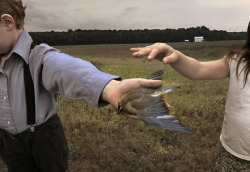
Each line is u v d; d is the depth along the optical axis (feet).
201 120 20.58
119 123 19.63
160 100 3.72
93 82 4.11
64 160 8.02
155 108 3.58
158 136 17.46
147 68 57.72
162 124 3.20
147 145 16.53
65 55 4.99
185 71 6.86
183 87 31.86
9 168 7.66
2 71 5.86
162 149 15.42
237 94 6.63
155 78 4.45
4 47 5.59
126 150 16.14
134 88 3.90
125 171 14.19
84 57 107.24
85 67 4.41
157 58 6.33
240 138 6.56
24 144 6.61
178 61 6.53
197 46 124.57
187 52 103.40
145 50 5.32
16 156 7.03
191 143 17.06
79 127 19.34
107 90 4.01
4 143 6.86
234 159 6.92
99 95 4.00
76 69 4.40
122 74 48.44
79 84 4.22
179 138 17.44
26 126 6.30
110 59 95.25
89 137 17.25
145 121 3.31
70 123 19.56
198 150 15.62
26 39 5.79
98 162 15.07
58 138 7.29
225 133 7.27
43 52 5.32
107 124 19.52
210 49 105.19
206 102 24.76
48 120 6.63
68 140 16.93
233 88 6.77
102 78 4.12
